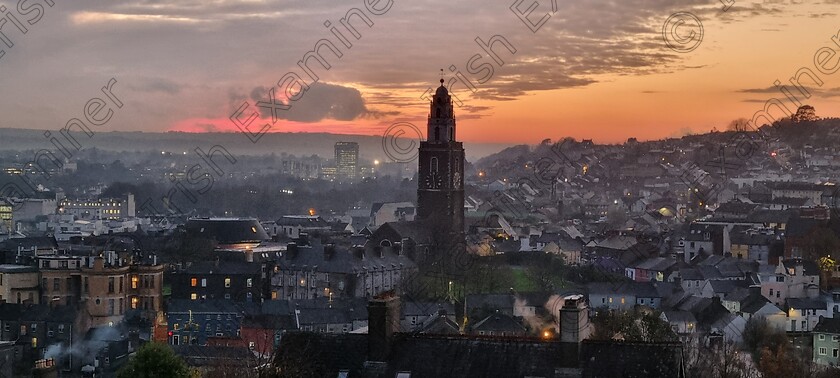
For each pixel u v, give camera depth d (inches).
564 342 4301.2
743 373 7628.0
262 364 6023.6
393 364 4416.8
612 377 4220.0
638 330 7721.5
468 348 4416.8
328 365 4473.4
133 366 5506.9
